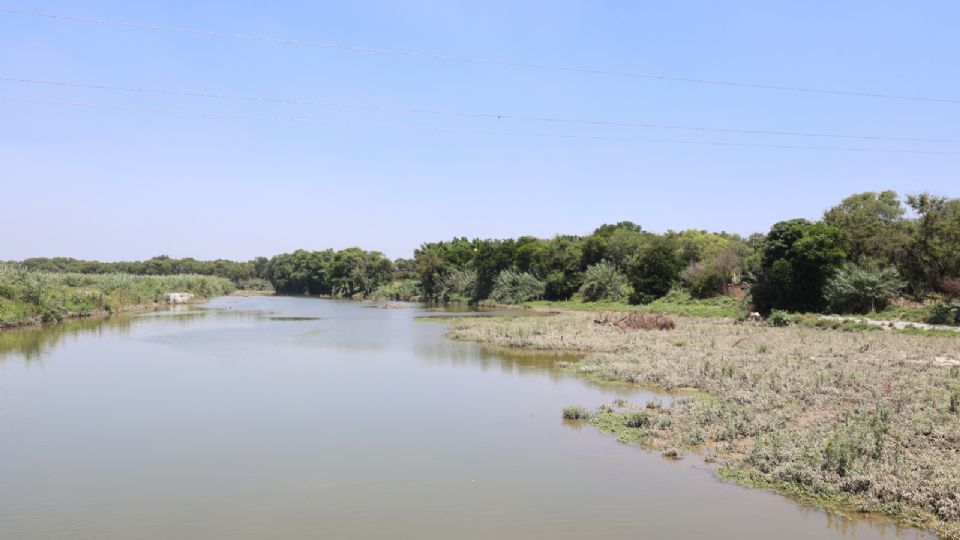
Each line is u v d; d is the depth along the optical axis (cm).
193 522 1184
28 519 1208
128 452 1627
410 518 1193
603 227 11431
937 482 1205
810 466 1352
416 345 3878
